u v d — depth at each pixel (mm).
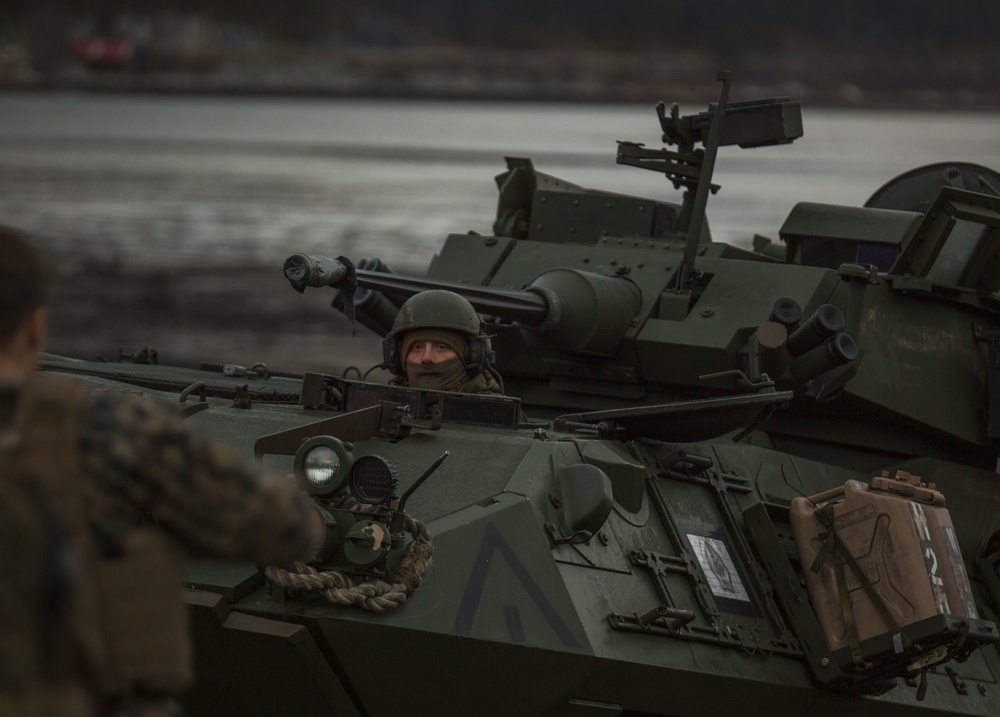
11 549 4957
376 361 43469
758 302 14422
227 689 9594
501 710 9633
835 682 11445
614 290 14508
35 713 4934
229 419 11336
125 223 86688
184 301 55906
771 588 11898
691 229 14844
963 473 14844
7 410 5199
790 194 112375
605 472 10992
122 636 5258
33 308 5301
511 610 9562
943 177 17484
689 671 10539
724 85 14844
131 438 5305
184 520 5418
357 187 118875
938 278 15328
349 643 9219
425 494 10195
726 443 13242
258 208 97438
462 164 156375
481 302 13180
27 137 196500
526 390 15555
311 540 5754
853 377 14375
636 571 10797
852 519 11445
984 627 10984
